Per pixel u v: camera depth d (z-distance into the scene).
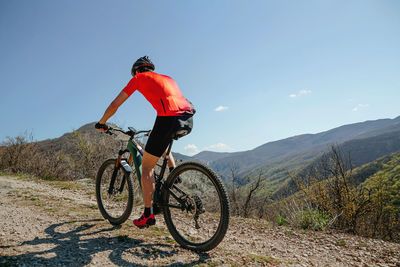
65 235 2.44
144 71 2.57
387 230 4.34
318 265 2.47
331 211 4.68
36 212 3.32
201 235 2.62
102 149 8.80
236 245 2.86
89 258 1.93
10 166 8.90
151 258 2.03
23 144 9.30
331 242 3.38
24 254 1.86
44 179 7.76
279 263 2.21
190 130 2.33
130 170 2.92
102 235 2.51
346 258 2.76
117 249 2.15
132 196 2.79
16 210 3.33
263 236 3.52
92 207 3.93
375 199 4.48
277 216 4.83
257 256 2.32
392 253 2.95
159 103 2.26
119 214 3.10
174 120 2.22
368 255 2.88
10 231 2.40
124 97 2.36
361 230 4.42
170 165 2.69
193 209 2.34
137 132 2.82
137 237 2.52
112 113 2.38
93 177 8.35
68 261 1.84
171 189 2.50
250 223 4.26
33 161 8.60
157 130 2.27
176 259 2.04
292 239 3.47
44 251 1.97
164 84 2.32
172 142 2.39
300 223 4.28
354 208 4.41
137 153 2.84
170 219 2.51
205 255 2.18
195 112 2.46
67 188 6.10
